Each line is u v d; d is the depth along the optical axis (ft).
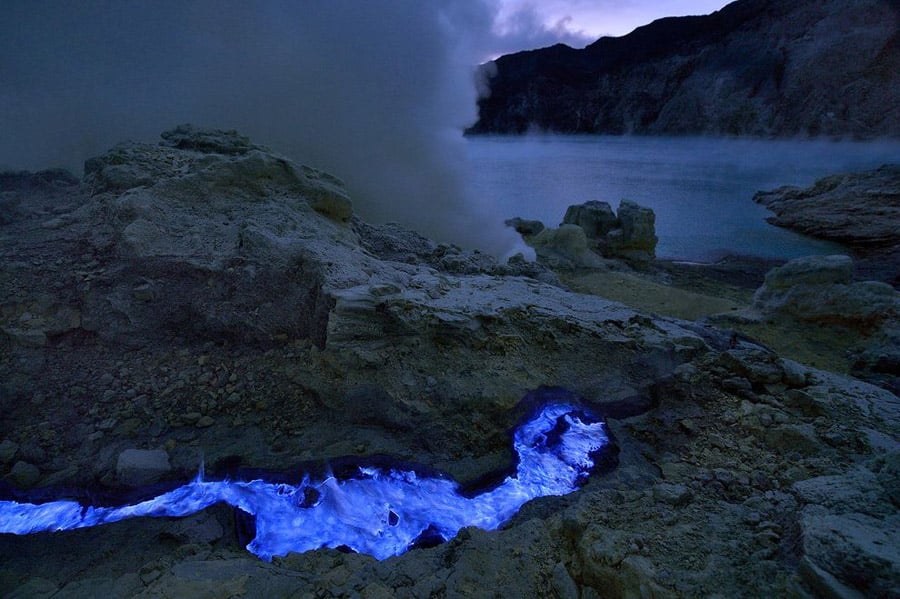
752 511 11.79
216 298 20.21
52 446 16.24
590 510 12.32
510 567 11.20
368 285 20.21
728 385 18.72
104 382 18.31
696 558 10.21
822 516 10.13
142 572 11.96
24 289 19.71
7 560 12.81
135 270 20.24
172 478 15.43
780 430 15.64
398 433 17.06
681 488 13.06
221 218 23.38
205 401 17.98
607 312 23.82
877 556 8.00
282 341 20.02
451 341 19.60
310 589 10.93
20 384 17.62
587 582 10.60
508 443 16.94
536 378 19.01
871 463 11.92
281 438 16.83
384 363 18.44
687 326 24.32
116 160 26.45
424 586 10.75
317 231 24.34
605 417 17.89
